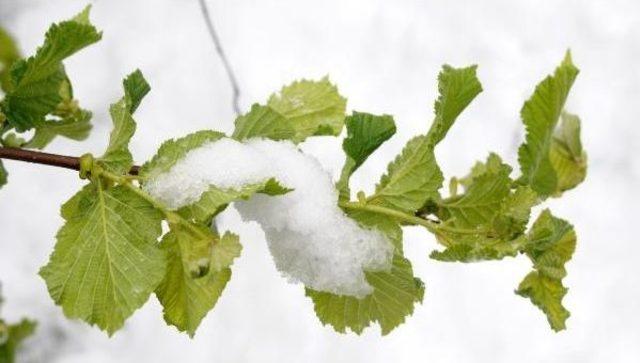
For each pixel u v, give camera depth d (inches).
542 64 63.8
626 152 62.4
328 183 21.6
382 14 64.5
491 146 61.4
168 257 20.5
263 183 20.1
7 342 32.9
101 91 62.6
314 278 21.6
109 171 21.0
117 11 64.4
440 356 57.0
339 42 63.9
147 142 61.9
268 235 21.6
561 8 64.8
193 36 63.8
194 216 20.3
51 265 20.4
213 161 20.7
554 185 21.7
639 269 59.7
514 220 20.2
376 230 21.4
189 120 62.6
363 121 20.7
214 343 58.0
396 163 21.3
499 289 58.3
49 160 21.6
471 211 21.6
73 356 57.9
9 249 60.2
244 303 58.2
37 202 61.2
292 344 57.8
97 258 20.4
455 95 20.8
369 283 21.9
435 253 20.3
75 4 64.6
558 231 20.4
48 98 21.9
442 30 64.3
